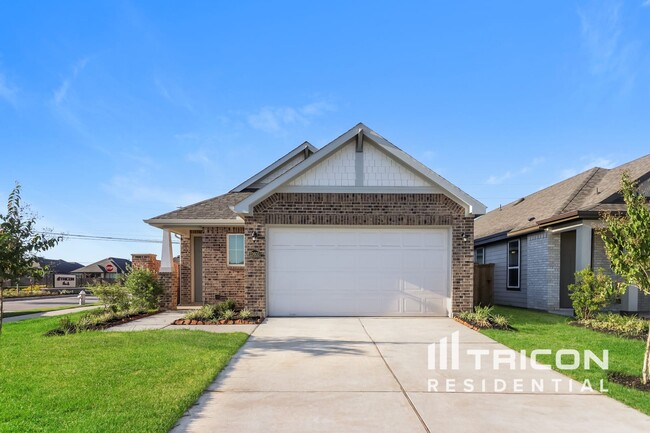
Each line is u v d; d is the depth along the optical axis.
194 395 5.03
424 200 11.53
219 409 4.71
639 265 5.89
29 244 7.91
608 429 4.27
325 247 11.66
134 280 13.34
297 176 11.54
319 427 4.25
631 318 10.35
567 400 5.09
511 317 11.95
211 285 14.12
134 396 4.94
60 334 9.27
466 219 11.47
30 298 33.16
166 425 4.14
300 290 11.60
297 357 7.05
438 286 11.59
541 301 14.14
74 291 40.91
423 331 9.44
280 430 4.18
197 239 16.09
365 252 11.66
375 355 7.21
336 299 11.59
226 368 6.35
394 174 11.60
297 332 9.32
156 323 10.88
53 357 6.76
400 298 11.58
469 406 4.87
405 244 11.66
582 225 12.08
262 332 9.33
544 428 4.28
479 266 15.51
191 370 6.01
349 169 11.62
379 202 11.54
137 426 4.10
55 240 8.26
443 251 11.66
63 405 4.65
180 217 14.00
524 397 5.18
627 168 14.55
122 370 5.99
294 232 11.69
